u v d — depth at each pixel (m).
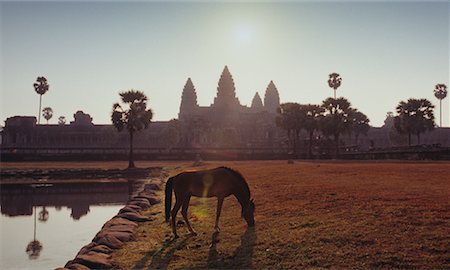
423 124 87.19
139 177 60.41
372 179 22.69
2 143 167.25
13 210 27.75
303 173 31.14
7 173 60.06
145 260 9.87
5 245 16.31
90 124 190.00
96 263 9.37
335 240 9.94
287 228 11.75
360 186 18.97
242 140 189.25
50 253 14.84
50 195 37.47
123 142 168.88
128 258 10.06
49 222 22.42
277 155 105.88
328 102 89.19
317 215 12.86
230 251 10.24
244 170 40.84
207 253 10.26
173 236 12.43
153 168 69.38
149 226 14.23
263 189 21.27
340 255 8.96
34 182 52.34
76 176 61.44
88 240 17.33
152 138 171.62
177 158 107.69
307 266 8.62
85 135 170.00
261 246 10.31
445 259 8.18
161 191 27.12
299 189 19.58
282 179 26.39
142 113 72.50
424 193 15.37
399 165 38.97
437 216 11.21
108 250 10.66
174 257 10.05
